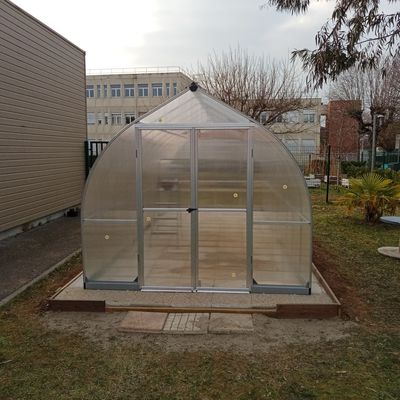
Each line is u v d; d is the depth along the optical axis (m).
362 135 27.75
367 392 3.14
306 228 4.86
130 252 5.10
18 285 5.69
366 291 5.31
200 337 4.06
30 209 9.44
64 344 3.93
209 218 4.97
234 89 20.53
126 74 42.81
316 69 5.13
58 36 10.89
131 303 4.72
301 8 5.13
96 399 3.09
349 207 10.22
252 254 4.96
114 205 5.05
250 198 4.88
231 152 4.86
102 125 43.84
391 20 4.78
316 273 5.77
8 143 8.41
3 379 3.34
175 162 4.93
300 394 3.13
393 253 7.02
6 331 4.21
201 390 3.19
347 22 4.90
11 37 8.50
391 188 10.05
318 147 33.94
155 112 4.94
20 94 8.91
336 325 4.31
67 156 11.62
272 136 4.78
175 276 5.08
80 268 6.24
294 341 3.96
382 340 3.96
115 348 3.86
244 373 3.42
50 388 3.23
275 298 4.82
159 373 3.43
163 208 5.00
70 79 11.74
